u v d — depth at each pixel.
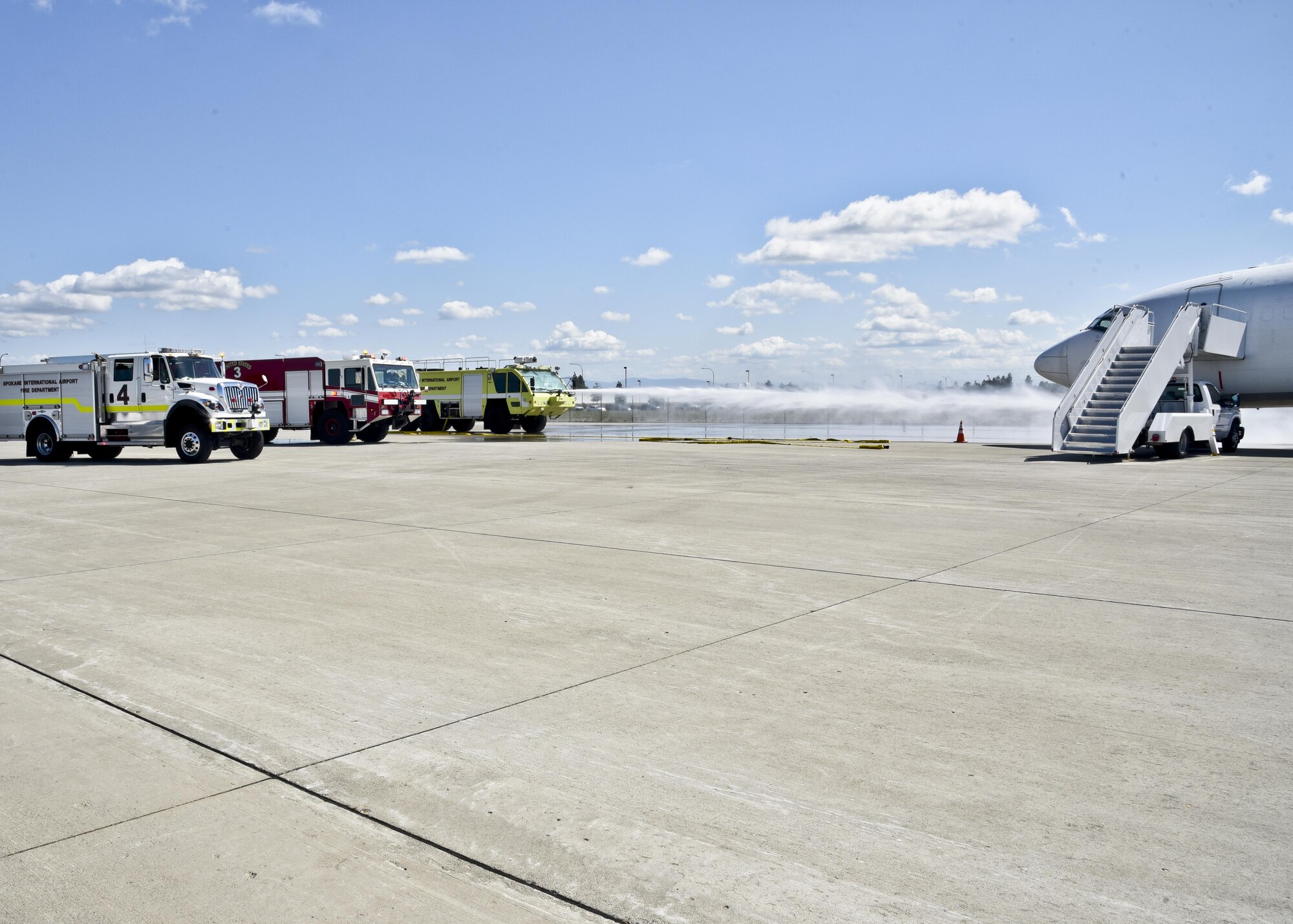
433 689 4.94
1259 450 26.41
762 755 4.02
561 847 3.23
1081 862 3.10
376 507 13.14
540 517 11.89
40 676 5.23
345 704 4.72
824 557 8.89
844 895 2.91
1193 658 5.42
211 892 2.96
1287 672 5.15
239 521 11.70
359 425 31.81
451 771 3.87
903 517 11.77
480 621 6.43
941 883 2.97
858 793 3.62
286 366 32.59
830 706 4.63
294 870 3.09
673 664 5.37
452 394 39.66
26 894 2.95
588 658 5.52
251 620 6.48
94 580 7.96
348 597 7.19
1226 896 2.88
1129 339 23.94
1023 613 6.57
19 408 23.52
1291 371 23.83
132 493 15.31
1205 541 9.70
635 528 10.86
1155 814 3.43
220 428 22.34
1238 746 4.08
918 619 6.41
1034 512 12.16
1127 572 8.06
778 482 16.67
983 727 4.32
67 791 3.71
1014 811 3.47
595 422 62.47
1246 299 24.31
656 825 3.38
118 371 22.44
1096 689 4.88
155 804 3.58
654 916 2.81
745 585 7.61
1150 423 22.61
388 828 3.38
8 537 10.49
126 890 2.97
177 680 5.13
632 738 4.22
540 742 4.17
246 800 3.61
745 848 3.21
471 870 3.09
